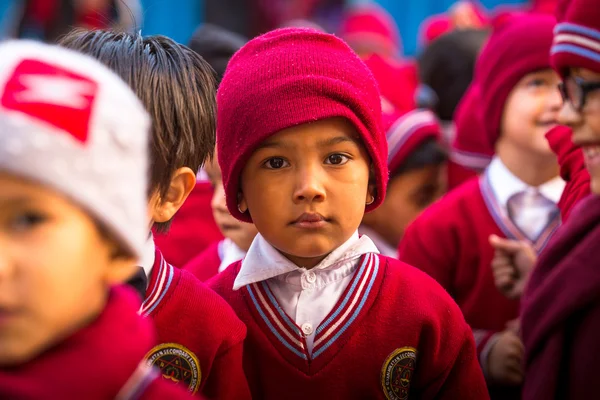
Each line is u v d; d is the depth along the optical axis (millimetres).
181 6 5520
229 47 2717
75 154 896
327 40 1552
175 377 1463
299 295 1580
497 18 2420
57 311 919
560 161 1876
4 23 5000
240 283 1593
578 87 1516
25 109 884
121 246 994
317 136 1461
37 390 914
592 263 1499
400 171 2568
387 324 1560
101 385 950
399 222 2594
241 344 1529
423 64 3637
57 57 949
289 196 1476
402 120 2604
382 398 1545
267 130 1450
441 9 5672
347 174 1487
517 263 2119
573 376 1522
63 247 910
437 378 1598
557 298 1535
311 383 1530
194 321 1486
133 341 999
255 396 1580
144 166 1019
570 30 1517
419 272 1656
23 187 888
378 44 4570
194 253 2277
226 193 1565
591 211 1560
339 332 1544
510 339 2088
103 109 933
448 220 2268
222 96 1551
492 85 2318
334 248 1560
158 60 1496
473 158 2898
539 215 2240
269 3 5797
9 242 896
